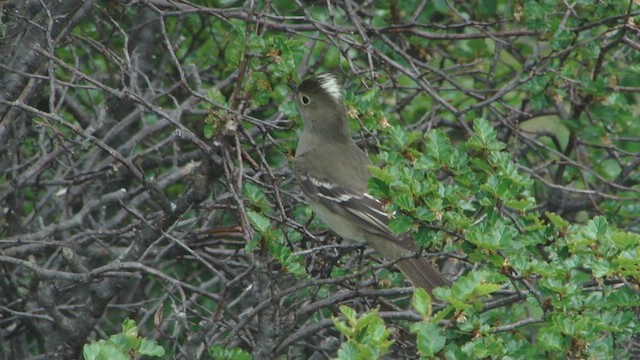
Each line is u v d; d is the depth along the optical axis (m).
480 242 9.20
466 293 8.48
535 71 13.66
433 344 8.09
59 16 12.38
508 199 9.65
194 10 12.50
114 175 14.97
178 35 14.80
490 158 10.05
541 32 14.08
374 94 12.02
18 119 13.41
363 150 15.16
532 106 15.00
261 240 10.09
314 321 12.32
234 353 9.88
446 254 9.79
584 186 15.48
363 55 16.95
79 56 16.66
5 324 13.99
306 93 13.62
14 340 13.77
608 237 9.46
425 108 16.70
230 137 11.20
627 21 13.12
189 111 14.29
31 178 13.54
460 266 13.45
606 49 14.01
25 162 14.30
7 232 13.64
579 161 15.45
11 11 13.39
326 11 16.86
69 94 16.77
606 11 14.13
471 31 16.52
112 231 12.69
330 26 13.31
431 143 10.11
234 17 13.38
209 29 16.50
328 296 11.40
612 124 15.93
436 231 9.77
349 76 15.30
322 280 9.94
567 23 14.62
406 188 9.39
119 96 11.08
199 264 14.82
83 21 16.27
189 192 11.54
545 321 9.34
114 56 13.45
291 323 10.24
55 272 11.12
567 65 14.24
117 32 16.45
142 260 12.33
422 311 8.45
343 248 11.73
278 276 10.18
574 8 14.73
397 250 12.20
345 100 12.01
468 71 15.89
